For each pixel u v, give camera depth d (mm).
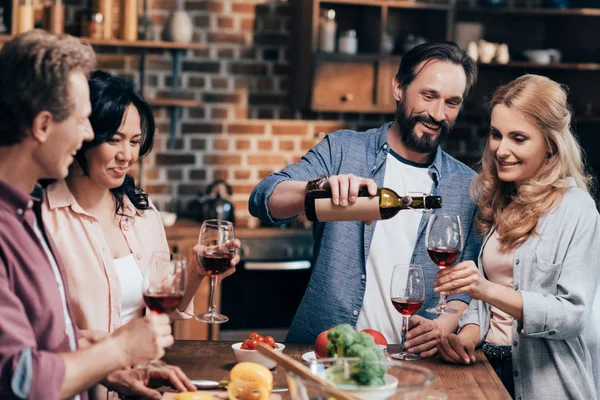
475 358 2211
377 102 4848
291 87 5000
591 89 5164
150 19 4816
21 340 1467
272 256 4648
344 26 5012
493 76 5184
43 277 1605
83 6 4680
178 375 1844
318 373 1654
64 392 1501
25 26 4363
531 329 2195
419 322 2273
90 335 1875
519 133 2371
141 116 2229
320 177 2197
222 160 4992
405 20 5086
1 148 1586
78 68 1592
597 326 2422
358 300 2531
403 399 1510
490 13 5168
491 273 2477
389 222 2539
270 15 4977
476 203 2557
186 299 2221
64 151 1601
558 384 2301
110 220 2262
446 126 2521
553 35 5258
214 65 4930
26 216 1606
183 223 4609
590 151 5148
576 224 2314
